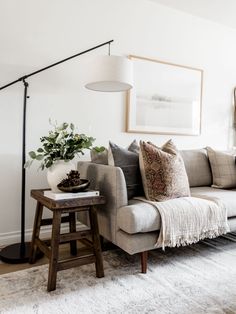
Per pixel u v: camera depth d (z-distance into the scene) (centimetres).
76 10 254
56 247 157
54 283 156
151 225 173
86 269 184
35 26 236
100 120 271
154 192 193
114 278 171
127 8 281
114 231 183
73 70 255
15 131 231
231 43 360
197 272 180
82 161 243
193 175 269
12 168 231
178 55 317
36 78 238
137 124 291
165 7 305
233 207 210
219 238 247
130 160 205
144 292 155
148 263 193
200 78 333
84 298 149
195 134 334
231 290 159
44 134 243
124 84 227
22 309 138
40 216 190
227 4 301
